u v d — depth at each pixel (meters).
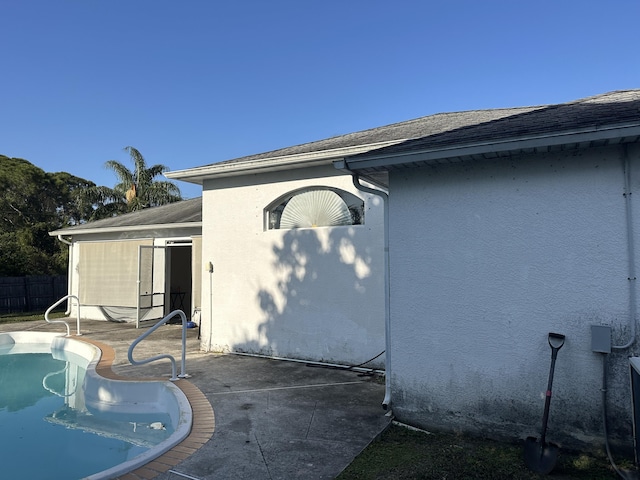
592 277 3.91
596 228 3.91
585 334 3.93
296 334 7.91
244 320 8.50
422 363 4.70
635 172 3.79
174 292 16.69
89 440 5.33
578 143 3.73
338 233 7.58
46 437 5.45
